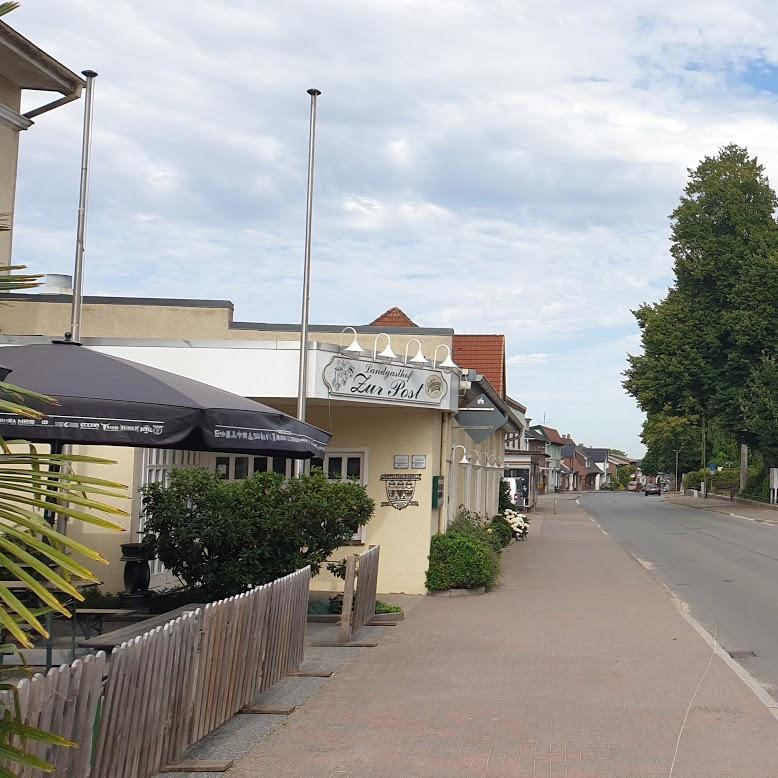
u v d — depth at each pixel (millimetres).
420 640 11461
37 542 2898
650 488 104188
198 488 11031
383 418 16328
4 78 15406
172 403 7445
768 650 11078
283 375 13938
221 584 10930
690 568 21250
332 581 16078
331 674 9320
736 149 55250
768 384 49594
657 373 52812
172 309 20516
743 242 53125
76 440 7164
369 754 6672
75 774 4445
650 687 8930
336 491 11141
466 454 21906
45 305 20484
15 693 3365
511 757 6613
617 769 6336
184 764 6219
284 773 6227
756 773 6262
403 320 31672
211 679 6738
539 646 11117
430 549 16156
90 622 9992
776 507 52500
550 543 29250
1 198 15344
